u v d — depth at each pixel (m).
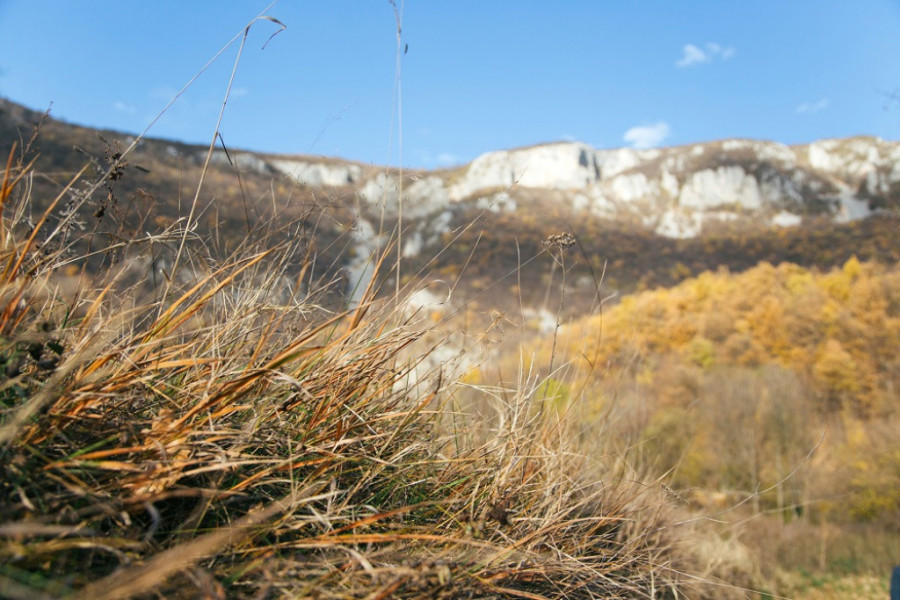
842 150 141.12
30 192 1.55
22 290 1.36
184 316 1.62
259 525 1.37
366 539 1.42
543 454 2.25
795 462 26.30
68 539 1.12
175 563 1.01
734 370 40.06
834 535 19.02
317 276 1.98
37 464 1.26
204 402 1.41
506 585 1.67
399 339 1.90
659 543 2.54
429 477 1.95
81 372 1.43
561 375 2.63
